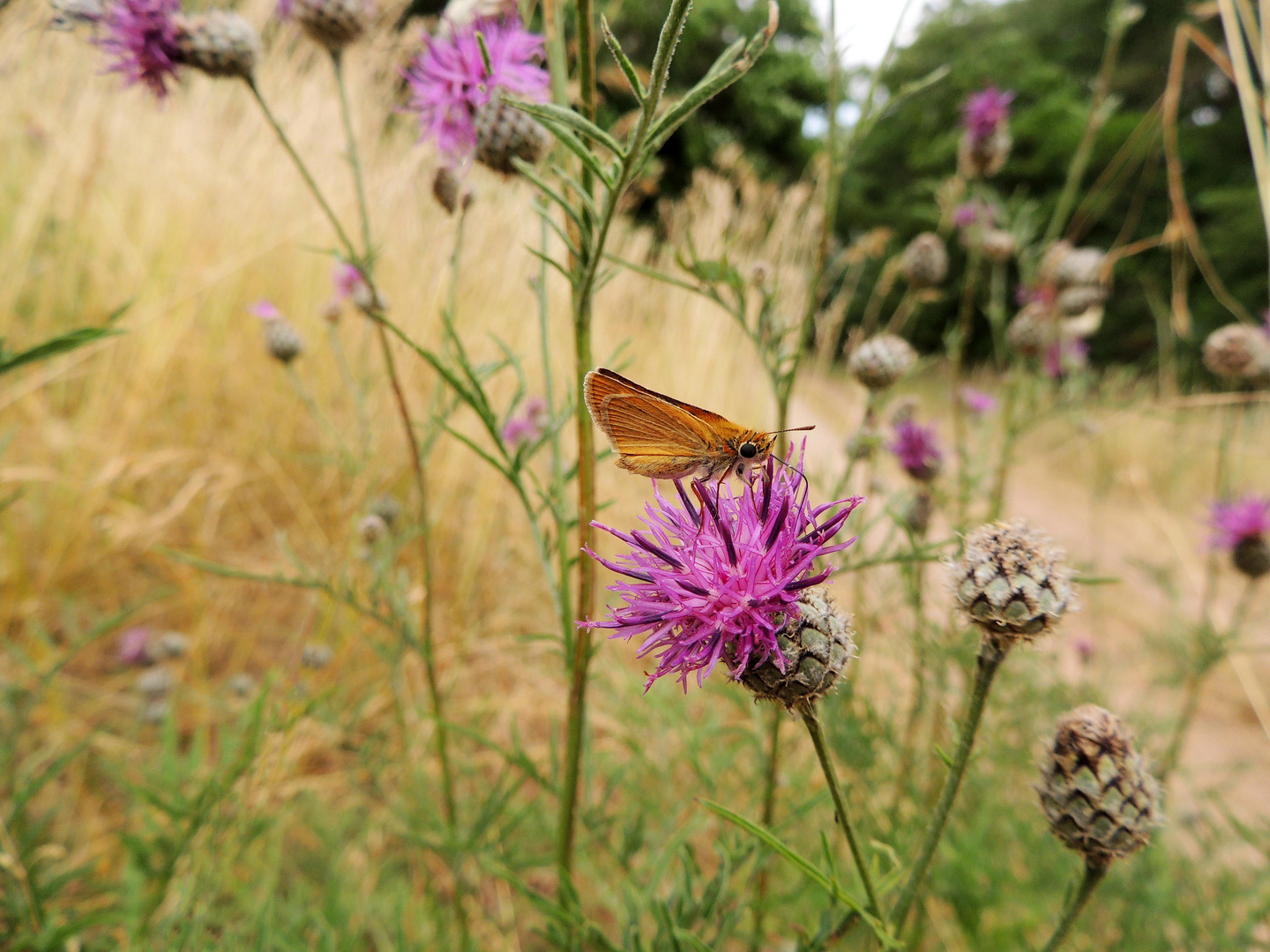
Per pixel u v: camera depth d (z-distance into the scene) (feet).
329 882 8.58
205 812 7.01
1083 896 4.81
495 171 6.86
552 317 15.42
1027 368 14.73
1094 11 63.67
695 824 6.73
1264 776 14.46
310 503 14.55
